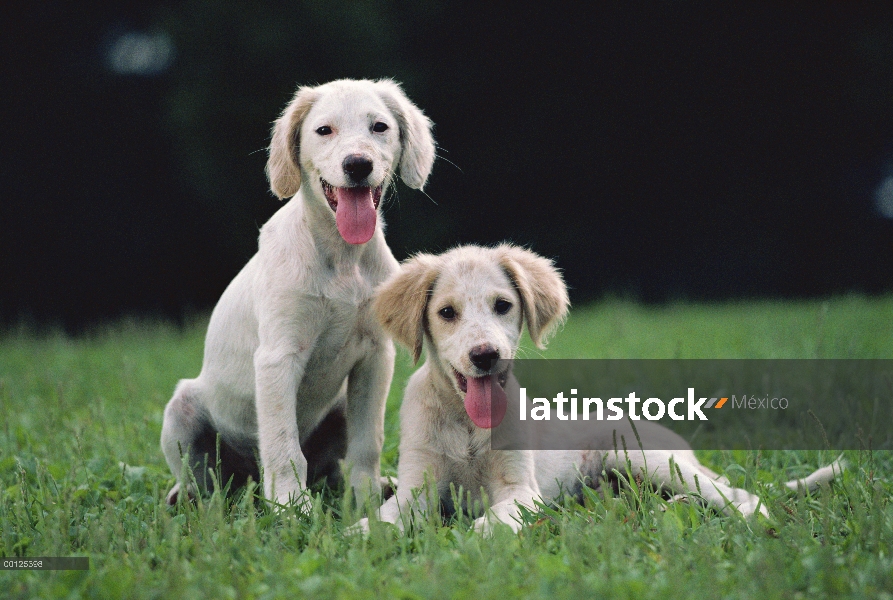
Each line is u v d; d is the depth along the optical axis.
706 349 14.07
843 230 31.09
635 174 31.62
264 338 6.83
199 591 4.45
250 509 5.46
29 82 31.36
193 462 7.54
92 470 7.75
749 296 30.84
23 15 31.17
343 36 29.52
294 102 7.09
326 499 7.25
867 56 30.36
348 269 6.94
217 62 29.31
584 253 31.48
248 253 29.88
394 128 7.09
